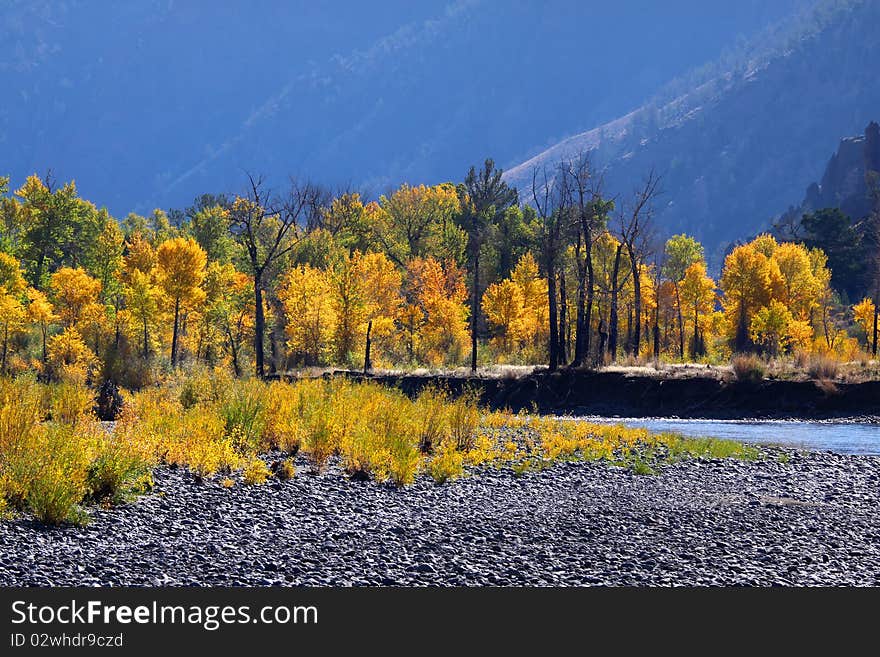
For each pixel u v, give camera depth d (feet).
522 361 206.39
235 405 71.51
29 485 45.19
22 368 174.81
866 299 262.06
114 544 41.14
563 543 45.75
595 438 95.50
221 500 51.31
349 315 201.77
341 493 56.13
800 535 49.55
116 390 93.15
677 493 62.80
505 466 72.18
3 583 35.17
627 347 225.97
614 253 220.84
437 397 84.64
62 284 220.43
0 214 296.92
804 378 155.84
